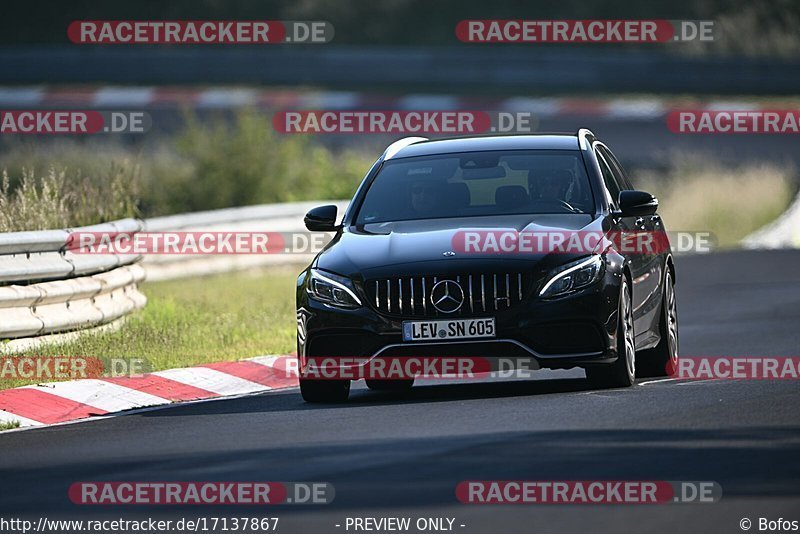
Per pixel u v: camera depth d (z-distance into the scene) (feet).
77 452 102.01
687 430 98.22
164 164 330.54
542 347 118.83
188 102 477.36
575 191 130.82
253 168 326.03
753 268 256.11
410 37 616.80
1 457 101.55
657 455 88.69
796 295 216.33
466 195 131.44
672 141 432.25
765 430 97.91
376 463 89.15
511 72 524.93
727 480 81.46
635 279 129.70
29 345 150.61
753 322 185.88
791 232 315.37
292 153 335.47
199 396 138.00
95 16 633.61
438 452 92.02
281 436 103.76
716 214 343.87
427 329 119.14
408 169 136.26
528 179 132.16
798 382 126.93
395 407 118.11
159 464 94.07
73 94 487.61
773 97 494.18
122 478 89.45
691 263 270.87
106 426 116.67
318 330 122.11
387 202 132.98
